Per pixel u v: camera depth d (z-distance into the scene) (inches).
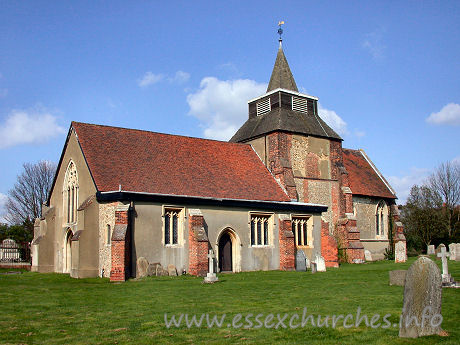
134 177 1122.7
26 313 569.6
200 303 629.9
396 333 447.2
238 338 438.6
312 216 1392.7
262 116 1643.7
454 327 460.8
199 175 1251.2
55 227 1274.6
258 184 1363.2
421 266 443.8
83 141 1162.0
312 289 765.3
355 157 1974.7
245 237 1231.5
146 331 467.8
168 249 1085.8
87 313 565.3
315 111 1689.2
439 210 2379.4
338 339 430.0
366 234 1737.2
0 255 1704.0
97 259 1072.2
